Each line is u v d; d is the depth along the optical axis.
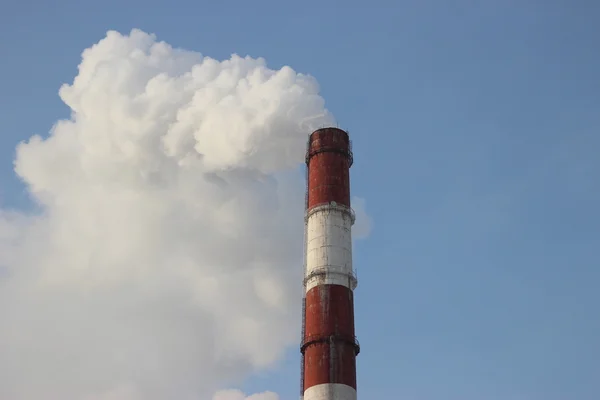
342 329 78.19
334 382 74.94
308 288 81.12
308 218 84.81
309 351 77.56
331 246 81.94
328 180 85.50
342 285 80.38
